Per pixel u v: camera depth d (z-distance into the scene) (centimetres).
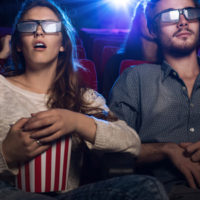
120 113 135
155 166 126
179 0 133
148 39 156
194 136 127
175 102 129
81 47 194
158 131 129
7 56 143
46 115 79
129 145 100
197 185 117
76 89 112
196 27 131
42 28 100
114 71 167
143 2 152
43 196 70
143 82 135
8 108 97
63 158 81
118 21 441
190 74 135
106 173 76
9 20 394
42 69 105
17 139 79
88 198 71
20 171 80
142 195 67
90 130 93
